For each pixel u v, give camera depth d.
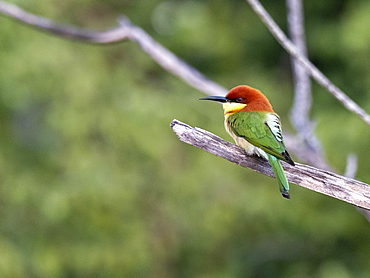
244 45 19.56
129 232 14.87
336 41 18.45
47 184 14.61
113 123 14.80
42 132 15.12
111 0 17.89
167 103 15.33
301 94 9.00
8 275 13.94
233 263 16.64
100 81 15.12
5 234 14.38
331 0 18.84
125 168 14.94
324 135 16.16
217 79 18.83
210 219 15.52
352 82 18.48
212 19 18.95
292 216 16.19
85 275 15.20
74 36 10.03
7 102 14.54
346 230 16.64
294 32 9.02
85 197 14.41
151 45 10.00
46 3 15.48
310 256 17.67
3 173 14.56
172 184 15.33
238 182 15.84
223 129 15.20
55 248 14.61
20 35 14.58
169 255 15.56
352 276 17.06
